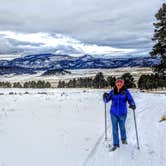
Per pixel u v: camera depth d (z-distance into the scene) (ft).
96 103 71.87
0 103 69.00
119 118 26.50
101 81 327.26
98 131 33.63
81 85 338.34
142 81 281.33
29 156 22.53
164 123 38.01
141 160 22.11
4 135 29.37
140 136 30.66
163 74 106.73
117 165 20.86
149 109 60.54
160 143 27.32
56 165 20.61
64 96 103.04
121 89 26.48
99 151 24.61
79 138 29.50
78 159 22.21
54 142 27.43
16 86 339.57
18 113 48.16
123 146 26.40
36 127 34.86
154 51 104.73
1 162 20.62
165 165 20.85
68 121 40.42
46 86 331.16
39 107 59.57
